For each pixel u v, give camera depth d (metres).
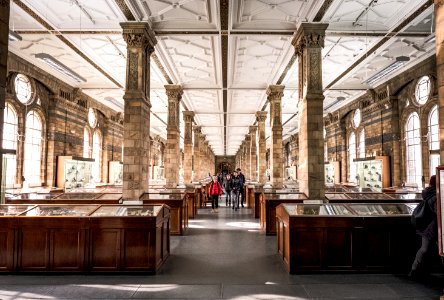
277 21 10.77
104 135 23.66
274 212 10.84
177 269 6.98
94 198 10.70
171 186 17.56
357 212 7.00
